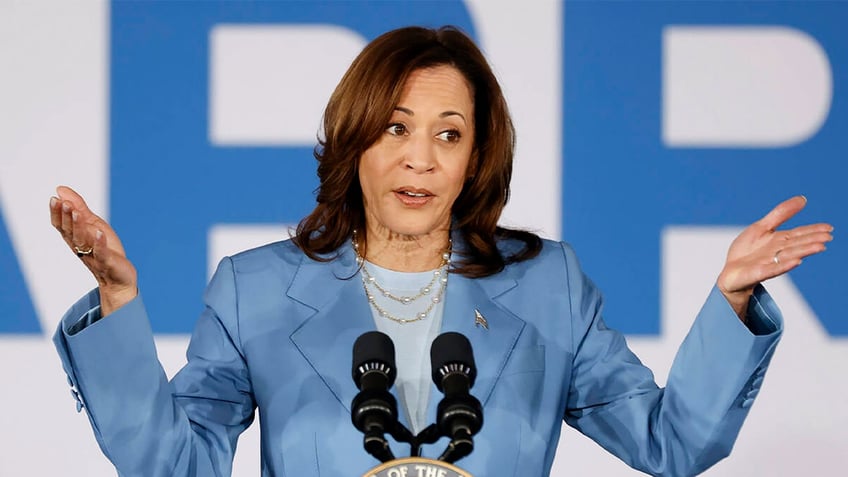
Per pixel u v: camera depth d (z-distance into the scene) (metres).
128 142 13.84
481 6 13.97
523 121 13.87
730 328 7.33
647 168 13.82
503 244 8.69
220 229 13.81
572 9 13.95
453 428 6.43
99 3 13.95
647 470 7.97
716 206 13.79
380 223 8.31
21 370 13.73
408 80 7.93
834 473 13.67
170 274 13.77
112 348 7.12
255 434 14.03
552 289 8.41
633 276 13.76
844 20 13.90
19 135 13.81
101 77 13.89
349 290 8.30
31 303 13.76
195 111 13.89
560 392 8.10
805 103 13.83
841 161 13.77
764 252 7.22
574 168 13.84
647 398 8.03
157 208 13.80
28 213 13.78
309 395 7.85
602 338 8.34
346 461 7.66
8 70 13.84
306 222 8.66
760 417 13.73
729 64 13.88
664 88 13.87
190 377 8.03
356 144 7.95
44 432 13.74
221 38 13.91
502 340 8.09
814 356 13.69
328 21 13.96
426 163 7.82
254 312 8.19
